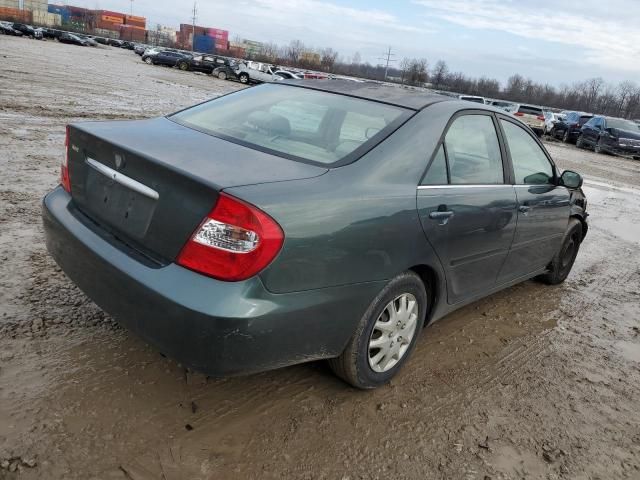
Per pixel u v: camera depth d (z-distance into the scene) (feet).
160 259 7.59
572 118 96.12
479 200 10.82
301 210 7.46
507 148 12.52
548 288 16.99
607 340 13.74
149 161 7.72
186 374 9.37
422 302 10.12
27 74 62.85
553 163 14.75
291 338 7.65
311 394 9.42
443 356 11.62
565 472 8.55
